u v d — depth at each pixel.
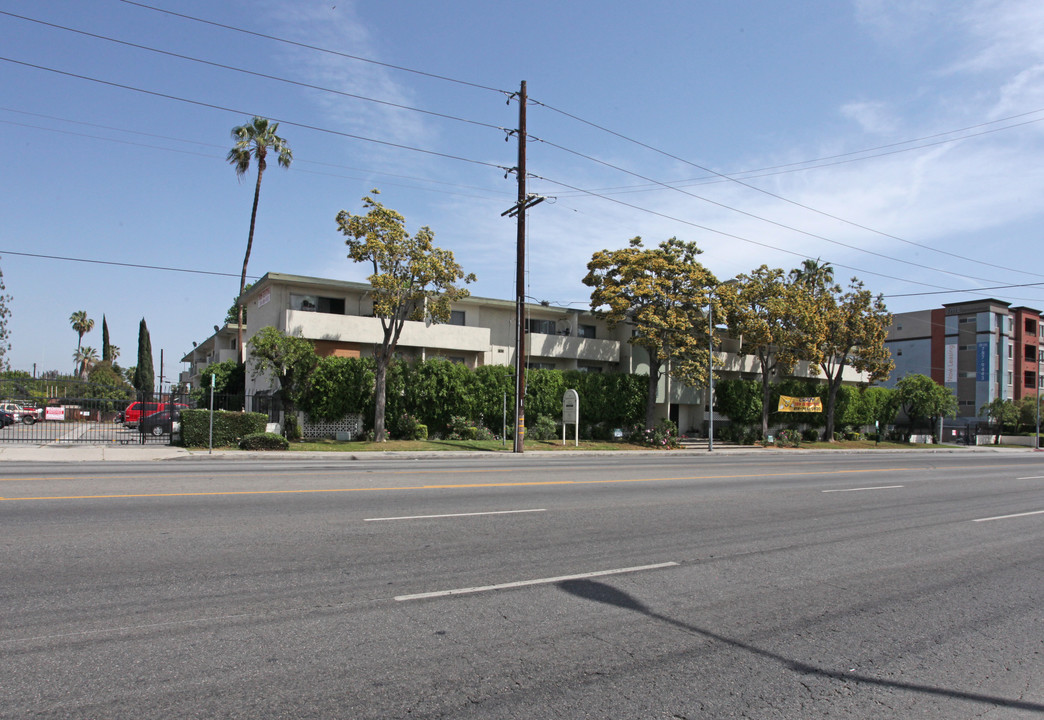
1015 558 9.12
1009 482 20.33
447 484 13.87
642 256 35.75
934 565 8.48
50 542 7.54
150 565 6.77
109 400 28.27
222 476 14.01
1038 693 4.79
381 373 29.38
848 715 4.31
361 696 4.19
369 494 11.91
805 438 47.50
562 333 41.28
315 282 33.34
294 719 3.87
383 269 27.94
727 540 9.34
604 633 5.50
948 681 4.93
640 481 16.06
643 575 7.28
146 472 14.80
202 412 24.45
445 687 4.38
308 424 30.41
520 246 28.30
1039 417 58.38
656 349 36.31
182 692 4.13
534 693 4.36
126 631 5.05
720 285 37.50
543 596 6.36
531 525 9.68
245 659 4.64
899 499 14.86
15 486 11.58
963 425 61.00
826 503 13.59
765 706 4.36
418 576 6.80
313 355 28.88
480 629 5.43
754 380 45.16
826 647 5.46
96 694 4.07
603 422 38.12
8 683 4.17
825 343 43.84
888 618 6.29
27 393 28.92
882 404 53.34
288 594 6.06
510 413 34.66
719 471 20.14
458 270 28.86
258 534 8.27
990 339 67.00
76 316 90.81
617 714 4.14
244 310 44.31
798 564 8.16
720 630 5.72
